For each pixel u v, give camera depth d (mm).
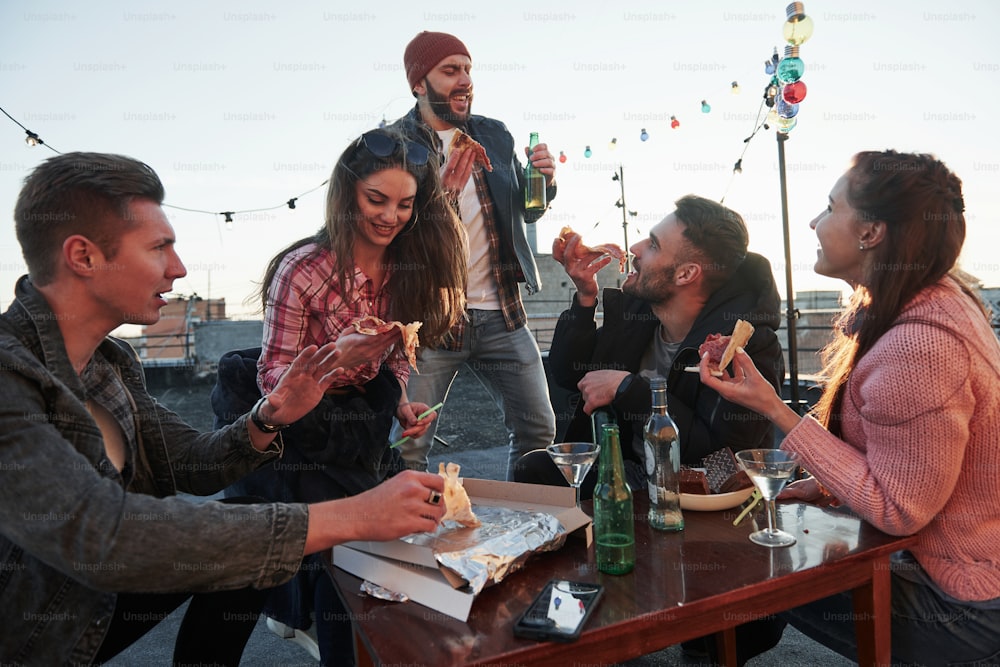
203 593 1416
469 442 5789
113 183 1101
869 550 1225
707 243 2014
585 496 2264
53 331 1101
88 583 914
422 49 2854
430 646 927
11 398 947
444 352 2857
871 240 1404
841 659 1984
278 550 968
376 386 2025
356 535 1012
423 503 1042
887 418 1250
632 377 1961
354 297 2023
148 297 1165
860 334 1441
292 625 1895
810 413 1706
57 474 920
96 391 1258
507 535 1152
